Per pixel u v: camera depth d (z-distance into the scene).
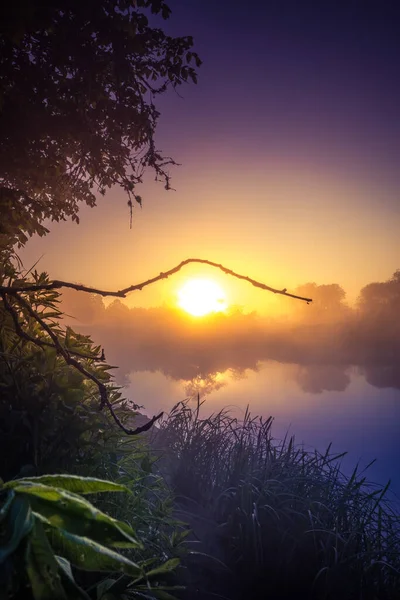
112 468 2.41
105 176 4.01
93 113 3.79
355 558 3.35
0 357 2.25
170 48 3.80
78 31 3.37
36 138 3.55
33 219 3.78
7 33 2.91
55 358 2.28
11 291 2.09
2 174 3.84
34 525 0.84
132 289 2.15
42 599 0.80
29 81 3.41
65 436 2.06
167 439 5.05
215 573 3.14
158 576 1.59
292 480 4.18
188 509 3.90
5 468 1.96
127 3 3.46
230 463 4.57
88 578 1.62
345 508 3.83
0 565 0.80
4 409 1.98
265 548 3.43
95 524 0.87
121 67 3.56
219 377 23.62
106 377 2.71
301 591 3.18
